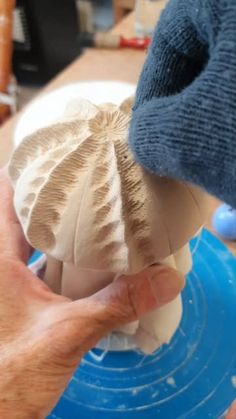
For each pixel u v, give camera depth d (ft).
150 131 0.38
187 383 0.65
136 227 0.47
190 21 0.37
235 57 0.32
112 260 0.48
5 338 0.52
